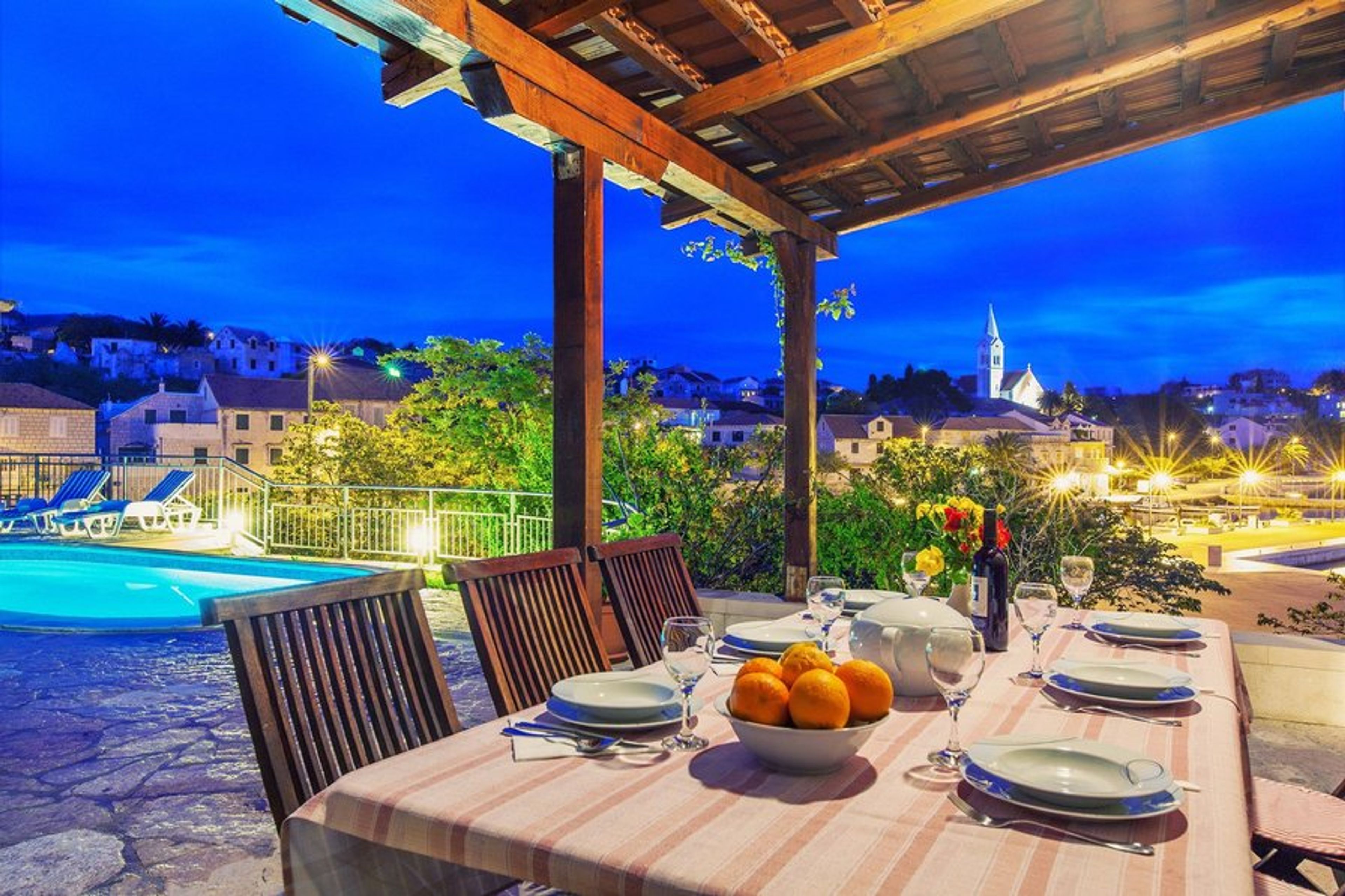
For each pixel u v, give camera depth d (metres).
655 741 1.51
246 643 1.55
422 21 2.60
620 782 1.31
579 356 3.41
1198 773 1.37
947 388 103.94
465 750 1.46
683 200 4.76
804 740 1.29
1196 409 122.25
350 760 1.66
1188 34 3.23
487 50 2.81
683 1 3.00
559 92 3.14
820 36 3.35
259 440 44.12
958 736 1.55
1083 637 2.51
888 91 3.79
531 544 8.63
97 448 43.88
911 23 3.03
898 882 0.99
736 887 0.97
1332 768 3.45
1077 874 1.01
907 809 1.21
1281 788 2.07
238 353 79.81
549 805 1.21
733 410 55.59
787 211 4.86
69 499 12.98
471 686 4.73
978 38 3.27
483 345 15.24
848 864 1.03
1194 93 3.86
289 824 1.28
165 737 3.87
